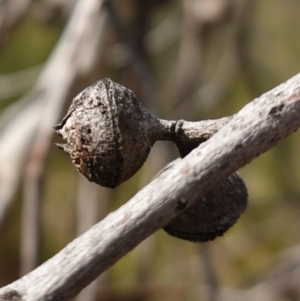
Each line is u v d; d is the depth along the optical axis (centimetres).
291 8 64
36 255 35
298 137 69
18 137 41
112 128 21
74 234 63
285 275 53
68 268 20
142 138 21
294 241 65
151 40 54
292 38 64
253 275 61
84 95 21
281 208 66
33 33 65
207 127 21
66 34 41
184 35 55
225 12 53
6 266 68
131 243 20
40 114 40
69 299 20
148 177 50
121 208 20
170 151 42
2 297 20
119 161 21
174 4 56
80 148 21
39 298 20
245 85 62
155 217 20
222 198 22
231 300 53
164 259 63
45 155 36
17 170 40
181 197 20
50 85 41
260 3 61
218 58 62
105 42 42
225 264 64
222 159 20
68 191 65
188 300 58
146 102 42
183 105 56
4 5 46
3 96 58
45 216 64
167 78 61
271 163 67
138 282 58
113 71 48
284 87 20
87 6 38
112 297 55
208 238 22
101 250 20
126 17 51
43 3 50
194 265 61
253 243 65
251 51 59
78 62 39
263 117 20
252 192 67
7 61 65
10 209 41
